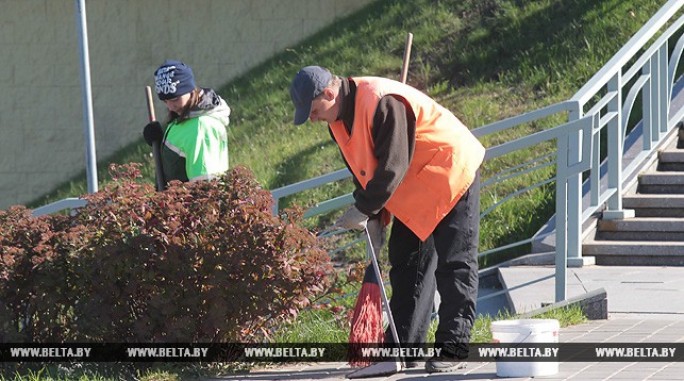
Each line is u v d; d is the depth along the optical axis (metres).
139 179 46.69
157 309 20.50
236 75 52.38
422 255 20.28
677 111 37.81
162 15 53.09
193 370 20.58
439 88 44.09
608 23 43.88
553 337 19.19
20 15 53.91
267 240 20.23
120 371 20.92
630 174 34.31
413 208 19.66
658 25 34.69
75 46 53.53
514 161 37.28
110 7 53.41
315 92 18.94
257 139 45.00
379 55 47.41
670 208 33.16
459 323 19.70
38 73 53.78
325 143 43.03
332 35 50.25
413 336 20.31
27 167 53.75
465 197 19.73
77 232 20.73
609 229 32.75
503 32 46.03
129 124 53.28
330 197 39.34
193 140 22.31
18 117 53.97
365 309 19.86
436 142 19.48
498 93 42.50
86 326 20.73
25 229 21.39
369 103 18.92
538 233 33.38
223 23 52.56
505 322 19.36
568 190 30.88
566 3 46.19
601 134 37.59
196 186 20.75
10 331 20.98
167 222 20.50
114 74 53.41
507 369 19.14
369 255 20.47
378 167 18.78
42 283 20.88
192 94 22.56
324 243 21.62
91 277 20.64
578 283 28.50
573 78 41.78
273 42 52.06
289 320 21.22
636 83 35.12
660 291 27.23
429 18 48.56
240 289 20.34
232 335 20.88
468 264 19.75
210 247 20.34
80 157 53.47
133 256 20.34
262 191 20.77
